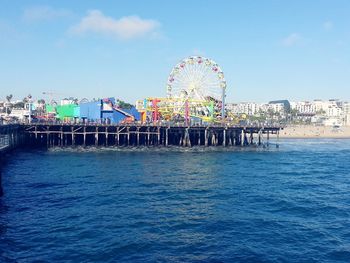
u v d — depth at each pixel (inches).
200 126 4185.5
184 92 4911.4
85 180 2256.4
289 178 2448.3
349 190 2086.6
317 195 1946.4
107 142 4168.3
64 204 1695.4
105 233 1317.7
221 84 4889.3
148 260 1107.9
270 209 1660.9
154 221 1459.2
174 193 1935.3
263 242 1262.3
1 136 3024.1
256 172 2672.2
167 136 4148.6
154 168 2765.7
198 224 1432.1
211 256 1144.2
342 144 5989.2
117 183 2177.7
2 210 1592.0
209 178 2385.6
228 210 1631.4
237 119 5064.0
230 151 4037.9
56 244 1216.8
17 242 1232.2
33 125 3873.0
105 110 4591.5
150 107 4825.3
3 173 2468.0
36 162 2979.8
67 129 4104.3
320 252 1186.6
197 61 4909.0
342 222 1487.5
